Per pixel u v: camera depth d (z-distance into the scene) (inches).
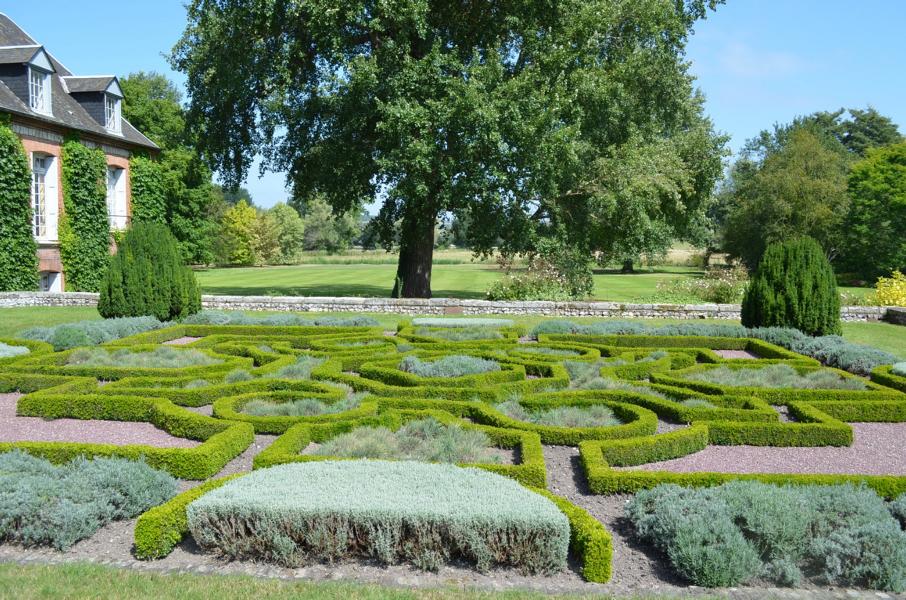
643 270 2177.7
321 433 283.4
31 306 777.6
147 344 479.2
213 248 2239.2
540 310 739.4
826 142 2192.4
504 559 186.4
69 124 892.6
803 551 188.5
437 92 758.5
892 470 264.2
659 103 1026.7
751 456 280.7
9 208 808.9
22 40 946.7
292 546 184.5
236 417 297.3
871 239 1761.8
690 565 179.6
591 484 238.7
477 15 810.8
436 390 346.6
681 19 935.0
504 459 270.5
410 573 182.2
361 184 831.7
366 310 748.0
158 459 247.3
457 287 1202.0
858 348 474.6
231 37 786.2
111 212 1023.0
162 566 184.7
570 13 796.6
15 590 166.1
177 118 1684.3
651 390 368.5
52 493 207.3
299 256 2701.8
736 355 518.6
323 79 764.6
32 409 319.3
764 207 1734.7
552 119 736.3
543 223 900.0
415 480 208.2
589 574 180.1
